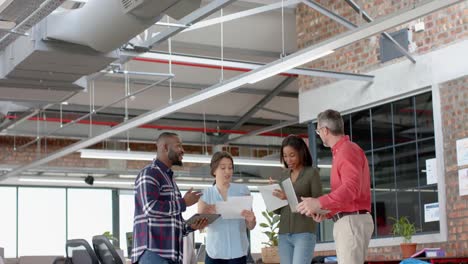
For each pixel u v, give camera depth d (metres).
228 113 18.00
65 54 8.03
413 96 10.41
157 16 6.68
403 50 10.20
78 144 13.67
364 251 4.63
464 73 9.61
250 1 12.65
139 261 5.18
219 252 5.82
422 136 10.24
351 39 7.54
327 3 11.91
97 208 20.33
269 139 19.73
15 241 19.31
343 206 4.60
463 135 9.55
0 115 12.11
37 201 19.67
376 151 10.95
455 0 6.33
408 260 7.75
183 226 5.37
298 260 5.35
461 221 9.50
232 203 5.73
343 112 11.49
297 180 5.49
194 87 15.81
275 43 14.17
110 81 15.07
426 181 10.12
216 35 13.59
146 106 16.95
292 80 16.03
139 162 19.58
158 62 14.17
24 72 8.57
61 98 9.73
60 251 19.80
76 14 7.44
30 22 7.36
